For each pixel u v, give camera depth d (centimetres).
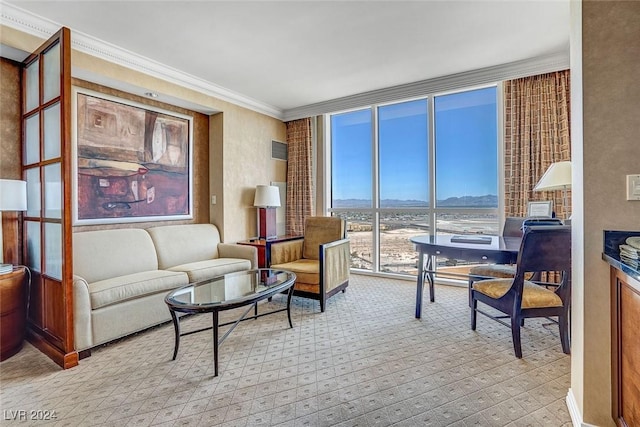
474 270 294
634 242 127
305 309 325
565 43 304
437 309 320
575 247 155
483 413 160
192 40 291
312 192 507
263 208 442
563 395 174
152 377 195
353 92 440
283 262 368
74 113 300
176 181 396
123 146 340
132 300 256
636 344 116
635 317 117
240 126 450
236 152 444
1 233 256
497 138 373
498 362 211
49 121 229
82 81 308
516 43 303
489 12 253
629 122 133
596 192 138
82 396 176
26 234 262
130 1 232
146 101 365
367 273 477
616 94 135
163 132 381
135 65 320
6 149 259
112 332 239
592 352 140
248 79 387
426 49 315
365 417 158
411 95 414
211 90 402
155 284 274
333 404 168
